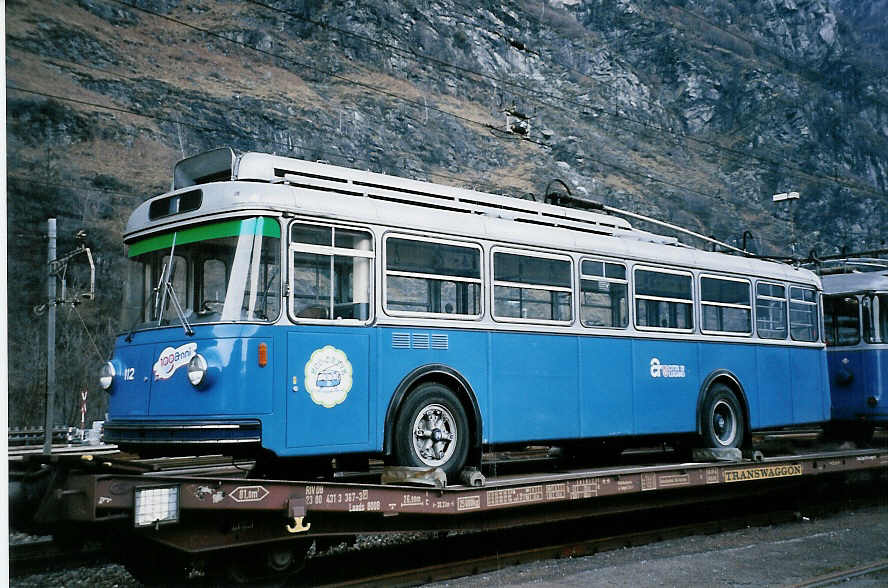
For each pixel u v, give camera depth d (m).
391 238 7.91
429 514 7.63
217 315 6.93
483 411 8.42
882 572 7.95
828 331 15.49
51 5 44.16
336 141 47.91
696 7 101.31
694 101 85.25
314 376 7.15
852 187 77.25
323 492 6.78
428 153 52.62
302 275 7.24
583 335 9.56
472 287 8.54
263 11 59.34
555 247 9.41
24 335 21.81
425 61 63.62
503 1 78.38
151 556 7.13
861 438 15.67
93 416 21.64
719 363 11.40
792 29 104.81
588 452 12.17
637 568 7.99
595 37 88.50
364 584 7.00
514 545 9.28
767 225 66.81
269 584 6.93
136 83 42.47
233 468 9.72
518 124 20.05
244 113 44.94
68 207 28.98
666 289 10.80
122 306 7.75
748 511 12.23
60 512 6.02
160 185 33.91
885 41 106.44
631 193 61.50
